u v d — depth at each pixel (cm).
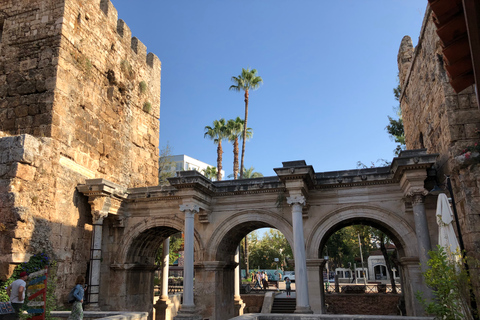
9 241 1437
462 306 909
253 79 4250
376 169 1700
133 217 1995
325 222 1730
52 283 1448
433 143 1576
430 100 1574
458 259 1027
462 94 1323
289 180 1596
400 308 2406
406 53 2277
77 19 1961
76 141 1864
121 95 2311
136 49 2539
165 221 1941
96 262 1767
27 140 1551
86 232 1869
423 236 1442
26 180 1538
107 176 2091
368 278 6234
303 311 1486
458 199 1286
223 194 1895
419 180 1470
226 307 1986
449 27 497
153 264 2217
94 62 2067
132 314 1157
